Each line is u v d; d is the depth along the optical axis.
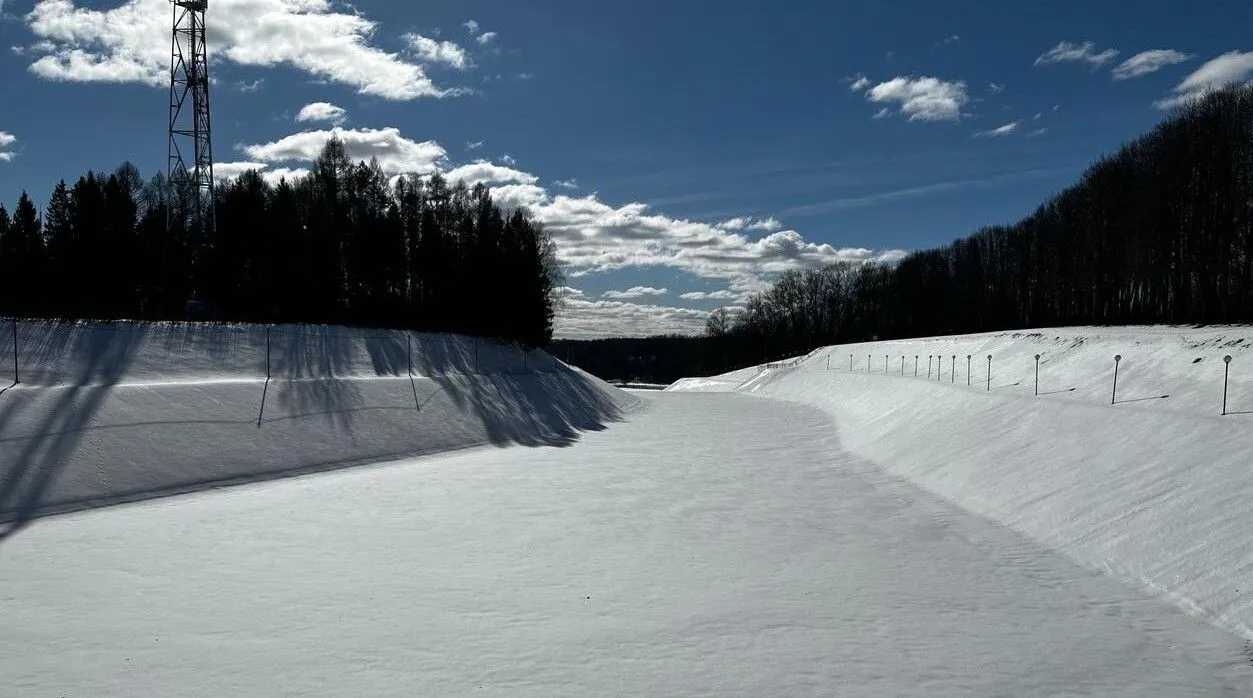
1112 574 16.84
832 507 24.97
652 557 18.73
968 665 12.20
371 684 11.21
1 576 16.53
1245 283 57.50
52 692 10.81
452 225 78.06
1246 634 13.03
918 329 132.88
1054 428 26.11
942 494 26.61
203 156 52.28
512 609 14.73
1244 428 19.02
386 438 35.97
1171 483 18.70
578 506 24.88
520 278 69.56
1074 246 87.56
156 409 29.34
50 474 23.92
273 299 55.91
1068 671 11.98
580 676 11.61
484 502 25.38
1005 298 107.94
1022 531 21.00
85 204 52.38
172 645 12.66
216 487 27.06
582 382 66.62
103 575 16.66
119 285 52.59
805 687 11.33
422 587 16.06
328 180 73.62
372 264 64.12
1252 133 58.34
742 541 20.39
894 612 14.72
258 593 15.52
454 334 59.75
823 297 160.00
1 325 33.91
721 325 173.38
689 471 32.50
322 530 21.16
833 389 69.12
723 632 13.59
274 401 34.12
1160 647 12.91
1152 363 34.03
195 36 51.31
